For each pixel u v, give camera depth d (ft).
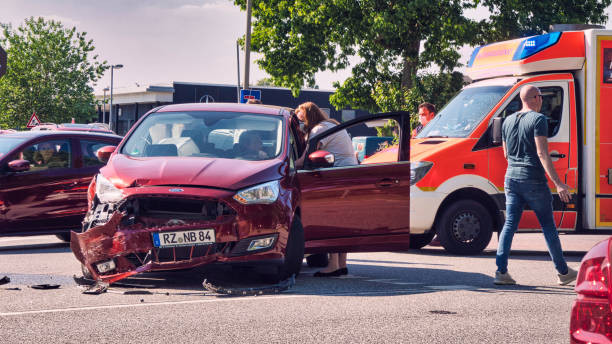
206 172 25.45
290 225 25.79
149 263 24.14
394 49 122.52
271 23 129.59
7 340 17.65
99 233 24.54
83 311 21.36
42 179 39.88
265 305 22.77
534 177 27.02
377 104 122.01
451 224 38.78
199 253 24.41
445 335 19.08
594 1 120.67
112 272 24.97
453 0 117.91
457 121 40.24
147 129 29.40
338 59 126.52
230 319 20.56
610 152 39.52
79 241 24.90
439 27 116.67
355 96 127.65
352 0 119.14
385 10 113.50
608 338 10.84
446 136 39.88
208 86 243.40
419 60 121.19
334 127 28.86
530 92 27.17
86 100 225.56
